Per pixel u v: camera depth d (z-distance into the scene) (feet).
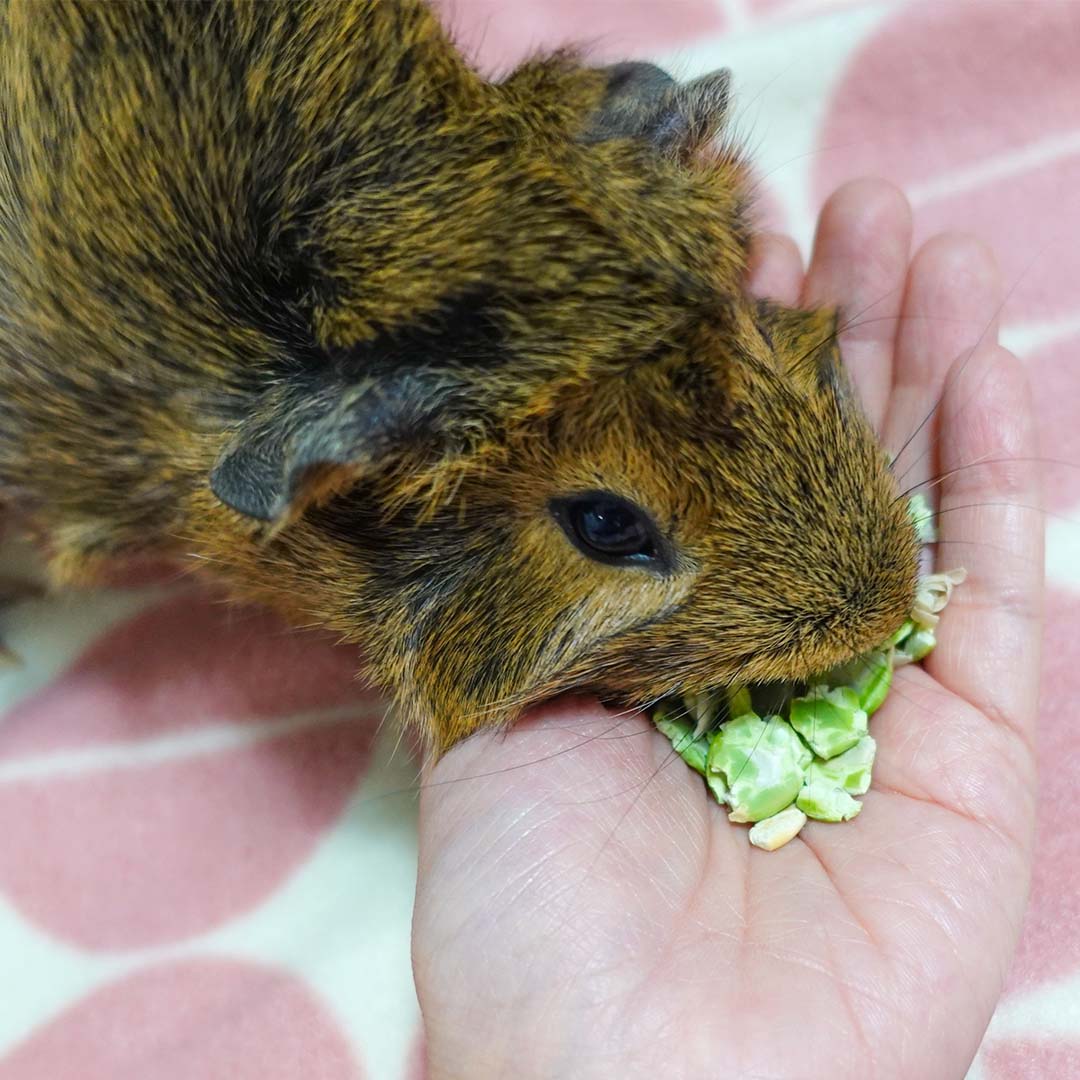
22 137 0.66
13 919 0.82
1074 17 0.99
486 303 0.59
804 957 0.63
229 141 0.63
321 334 0.61
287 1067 0.79
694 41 1.03
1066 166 0.99
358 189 0.61
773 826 0.69
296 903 0.83
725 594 0.64
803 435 0.63
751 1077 0.60
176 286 0.64
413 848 0.83
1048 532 0.89
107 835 0.84
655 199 0.61
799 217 1.01
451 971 0.66
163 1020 0.80
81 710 0.86
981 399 0.75
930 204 1.00
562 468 0.62
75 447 0.69
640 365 0.59
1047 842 0.81
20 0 0.66
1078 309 0.95
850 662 0.69
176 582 0.89
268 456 0.60
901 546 0.66
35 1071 0.79
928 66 1.01
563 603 0.65
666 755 0.72
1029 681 0.72
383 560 0.66
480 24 1.04
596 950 0.63
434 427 0.60
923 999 0.62
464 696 0.68
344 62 0.62
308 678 0.87
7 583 0.87
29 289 0.67
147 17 0.64
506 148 0.60
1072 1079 0.75
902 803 0.70
